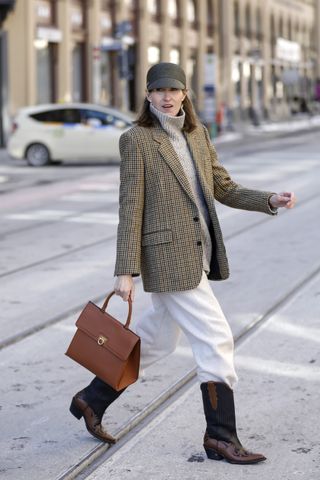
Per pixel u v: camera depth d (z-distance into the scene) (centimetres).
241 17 7806
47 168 3516
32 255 1584
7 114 4559
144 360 708
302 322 1102
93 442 730
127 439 740
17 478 667
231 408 684
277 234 1786
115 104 5509
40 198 2492
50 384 879
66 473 673
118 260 668
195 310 676
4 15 4528
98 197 2502
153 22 6041
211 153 709
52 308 1188
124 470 678
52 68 4831
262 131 6350
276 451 709
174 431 751
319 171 3117
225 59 7388
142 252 680
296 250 1598
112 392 717
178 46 6494
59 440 737
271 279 1351
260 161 3616
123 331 678
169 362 940
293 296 1244
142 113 689
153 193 673
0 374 911
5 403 827
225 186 711
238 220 1989
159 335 701
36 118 3616
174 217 672
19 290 1298
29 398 840
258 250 1600
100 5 5250
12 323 1109
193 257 673
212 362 674
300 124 7706
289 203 694
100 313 686
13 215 2134
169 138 680
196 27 6850
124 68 4822
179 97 680
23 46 4534
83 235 1812
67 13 4862
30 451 716
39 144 3600
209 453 690
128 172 673
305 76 10262
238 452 682
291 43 9362
